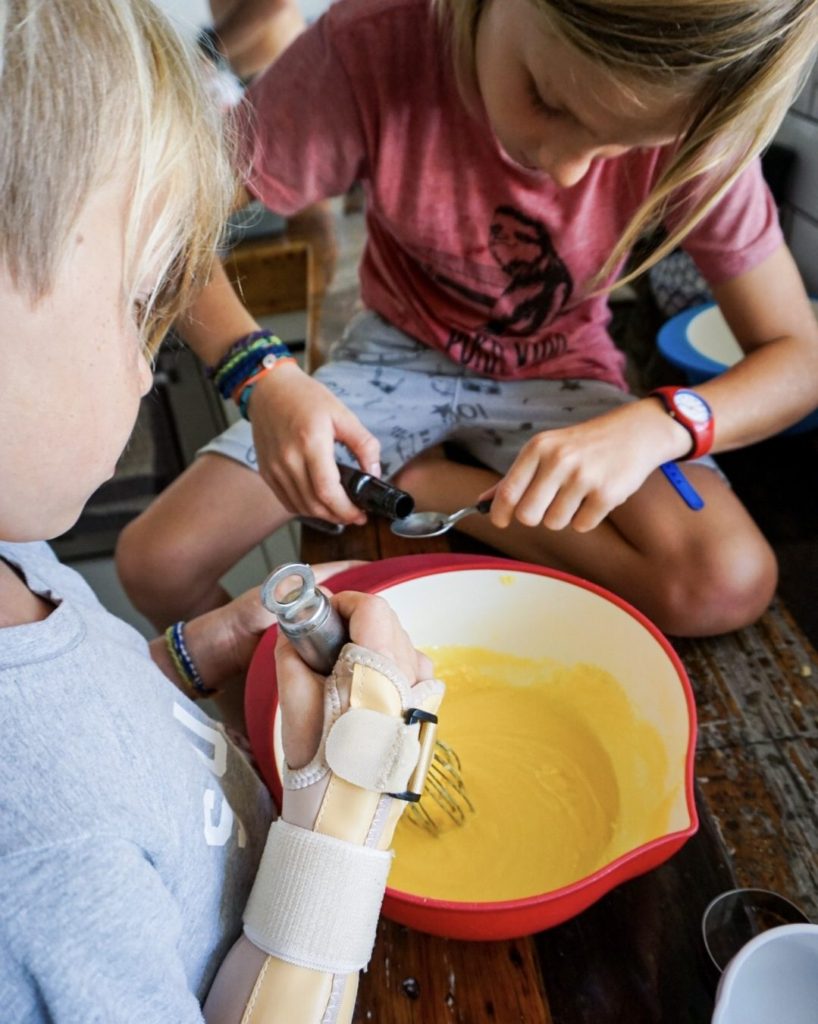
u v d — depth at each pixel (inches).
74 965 17.9
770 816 32.9
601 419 40.0
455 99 44.8
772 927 28.2
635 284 75.8
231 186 25.0
